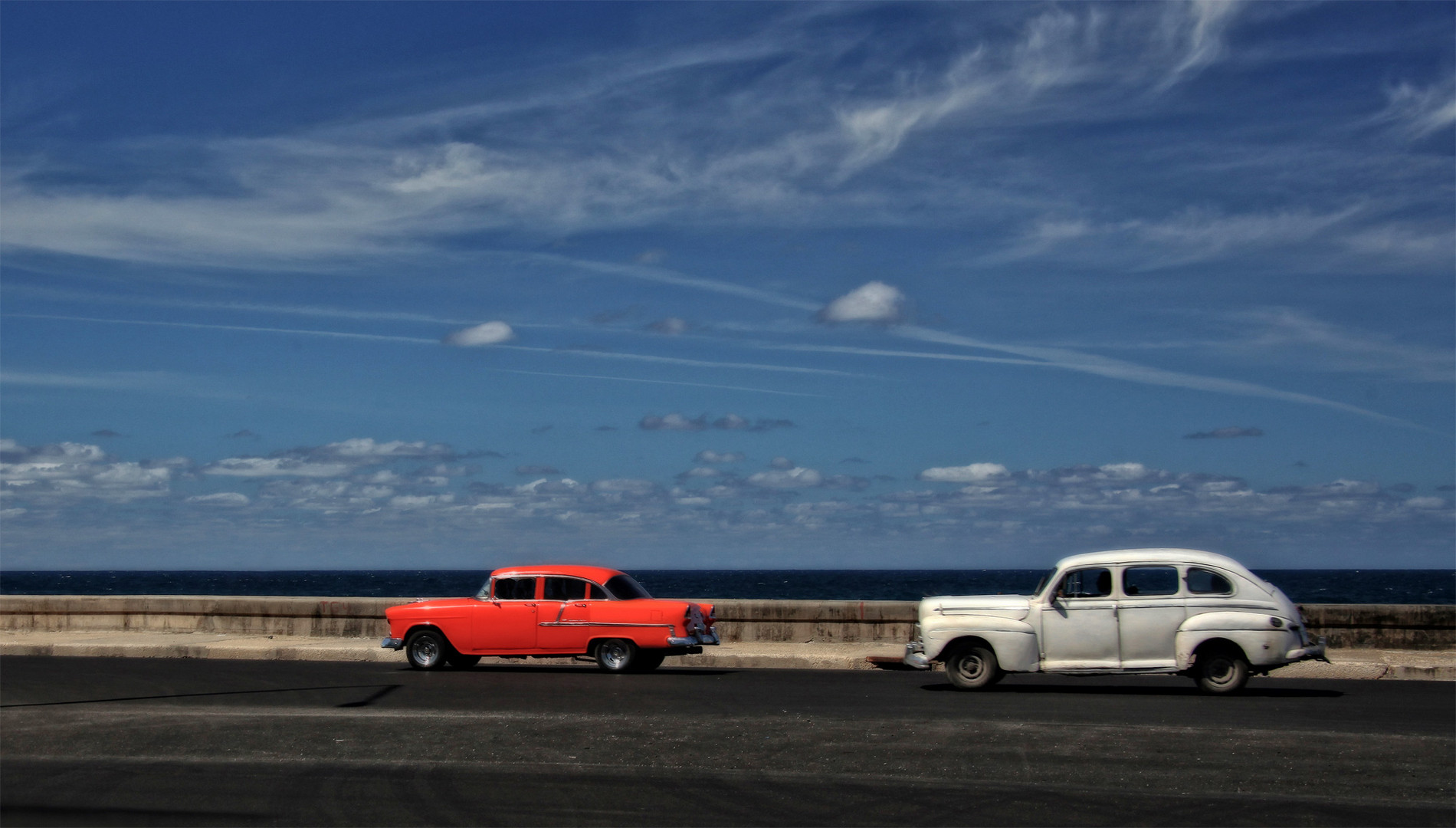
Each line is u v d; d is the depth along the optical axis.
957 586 140.12
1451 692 15.11
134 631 23.78
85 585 178.62
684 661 19.75
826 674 17.83
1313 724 12.01
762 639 21.09
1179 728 11.68
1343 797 8.52
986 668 15.22
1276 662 14.53
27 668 18.42
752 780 9.05
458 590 133.50
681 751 10.33
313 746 10.58
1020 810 8.09
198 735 11.17
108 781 8.98
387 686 15.73
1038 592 15.73
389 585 167.25
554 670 18.45
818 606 20.95
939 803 8.29
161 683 16.08
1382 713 12.91
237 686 15.71
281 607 22.88
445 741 10.82
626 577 18.73
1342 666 17.38
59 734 11.23
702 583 172.25
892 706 13.49
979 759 9.93
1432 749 10.43
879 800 8.41
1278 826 7.69
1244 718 12.45
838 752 10.26
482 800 8.38
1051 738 11.02
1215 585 14.91
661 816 7.92
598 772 9.38
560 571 18.45
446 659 18.53
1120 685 16.02
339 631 22.61
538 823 7.73
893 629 20.67
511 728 11.62
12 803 8.23
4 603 24.39
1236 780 9.10
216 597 23.38
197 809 8.07
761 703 13.80
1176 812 8.05
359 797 8.43
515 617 18.20
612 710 13.13
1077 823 7.75
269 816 7.86
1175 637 14.80
